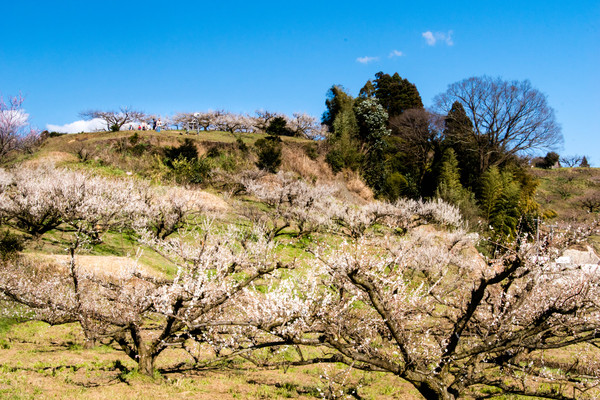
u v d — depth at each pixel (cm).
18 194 1983
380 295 912
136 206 2155
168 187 3103
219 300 916
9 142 2173
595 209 5991
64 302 1155
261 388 915
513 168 5400
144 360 933
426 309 1123
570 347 1407
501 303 1058
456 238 2534
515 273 872
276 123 6000
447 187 4616
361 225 2769
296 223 2820
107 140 4300
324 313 948
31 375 852
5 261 1444
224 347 959
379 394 973
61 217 1892
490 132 5588
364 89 7206
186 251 1195
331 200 3506
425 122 5759
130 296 965
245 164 4331
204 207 2617
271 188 3616
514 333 873
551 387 969
